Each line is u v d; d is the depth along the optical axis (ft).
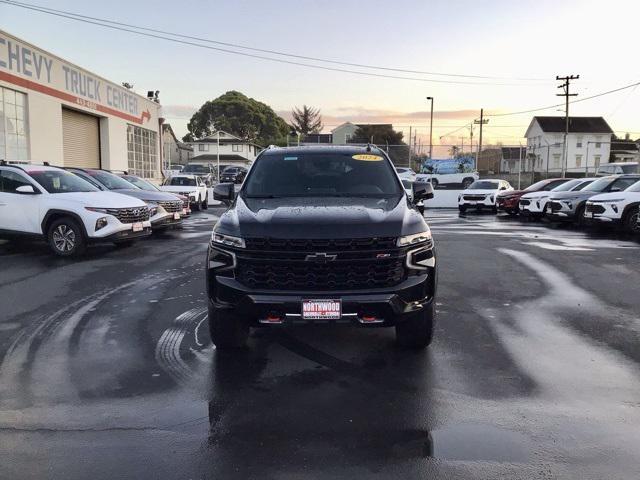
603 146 250.37
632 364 15.87
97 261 33.45
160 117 111.86
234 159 257.34
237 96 306.55
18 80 57.41
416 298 15.02
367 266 14.57
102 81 80.48
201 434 11.77
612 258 34.65
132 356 16.57
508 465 10.49
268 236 14.49
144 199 47.06
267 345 17.52
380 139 226.99
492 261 33.37
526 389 14.08
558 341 17.92
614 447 11.17
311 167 19.65
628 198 46.39
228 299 14.87
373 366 15.70
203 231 51.78
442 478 10.07
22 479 10.09
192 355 16.66
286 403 13.29
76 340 18.04
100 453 10.99
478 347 17.33
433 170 141.69
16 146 57.93
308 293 14.34
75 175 39.93
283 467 10.47
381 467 10.45
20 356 16.56
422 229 15.58
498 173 164.25
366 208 16.20
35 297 23.84
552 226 58.08
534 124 260.83
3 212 35.86
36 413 12.78
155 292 24.95
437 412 12.77
